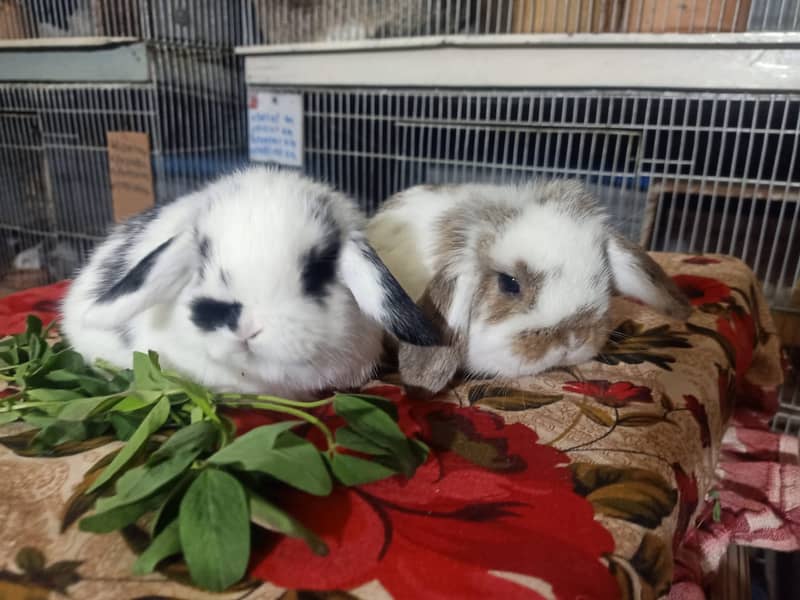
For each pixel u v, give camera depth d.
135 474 0.17
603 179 0.48
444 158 0.52
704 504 0.27
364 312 0.24
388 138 0.54
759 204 0.49
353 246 0.24
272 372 0.23
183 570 0.14
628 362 0.28
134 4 0.53
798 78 0.40
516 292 0.26
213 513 0.15
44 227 0.66
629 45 0.43
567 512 0.17
